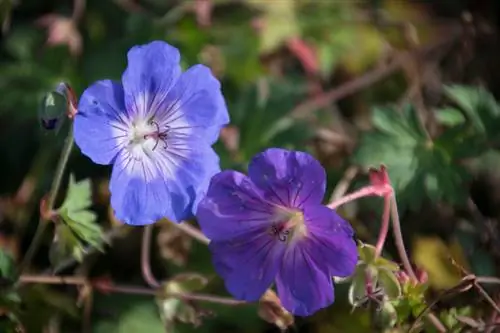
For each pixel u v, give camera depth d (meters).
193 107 0.48
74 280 0.51
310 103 0.57
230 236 0.47
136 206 0.47
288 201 0.47
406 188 0.53
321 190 0.45
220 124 0.48
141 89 0.47
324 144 0.56
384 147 0.53
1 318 0.50
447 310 0.50
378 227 0.52
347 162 0.55
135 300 0.52
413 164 0.53
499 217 0.55
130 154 0.47
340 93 0.57
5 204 0.54
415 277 0.49
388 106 0.54
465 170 0.53
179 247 0.53
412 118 0.53
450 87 0.54
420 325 0.49
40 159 0.55
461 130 0.53
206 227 0.47
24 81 0.56
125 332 0.52
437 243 0.52
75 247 0.49
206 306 0.52
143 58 0.46
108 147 0.46
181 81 0.47
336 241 0.46
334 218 0.45
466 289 0.49
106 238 0.50
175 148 0.48
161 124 0.47
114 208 0.46
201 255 0.53
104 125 0.46
